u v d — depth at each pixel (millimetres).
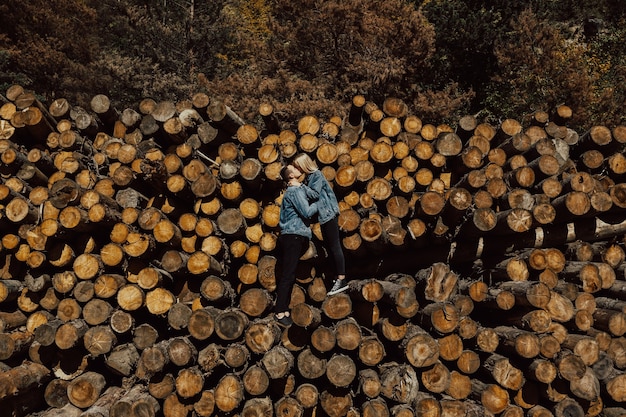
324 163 5691
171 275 5113
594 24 20156
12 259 5285
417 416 4551
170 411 4516
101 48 24844
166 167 5430
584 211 5180
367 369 4723
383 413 4480
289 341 4668
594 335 5133
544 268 5035
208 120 6285
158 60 23297
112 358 4684
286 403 4516
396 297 4590
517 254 5332
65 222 4891
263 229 5324
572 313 4906
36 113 5766
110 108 6309
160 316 4973
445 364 4918
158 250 5148
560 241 5504
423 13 19578
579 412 4816
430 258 5438
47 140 5930
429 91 16656
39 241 5055
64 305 4914
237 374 4605
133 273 4980
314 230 5188
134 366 4727
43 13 21844
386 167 5863
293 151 5738
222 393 4496
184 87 21188
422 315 4922
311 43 18016
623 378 4930
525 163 5891
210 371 4598
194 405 4539
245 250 5281
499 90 18562
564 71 15906
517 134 6066
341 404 4562
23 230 5215
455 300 4906
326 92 17141
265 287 5086
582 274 5293
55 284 4910
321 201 4801
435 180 5680
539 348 4676
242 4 27297
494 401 4715
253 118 16344
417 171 5797
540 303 4711
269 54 18344
